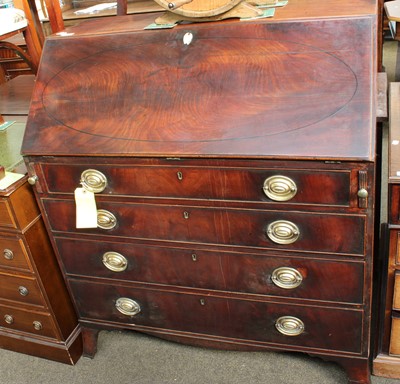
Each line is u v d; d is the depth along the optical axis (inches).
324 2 54.7
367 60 46.6
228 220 52.0
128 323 67.3
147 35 54.6
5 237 61.8
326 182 45.8
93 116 54.2
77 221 56.7
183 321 63.8
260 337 61.0
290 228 49.8
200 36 52.4
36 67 81.6
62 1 130.8
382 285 63.9
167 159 49.9
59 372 70.7
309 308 55.7
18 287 66.5
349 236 48.4
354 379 59.4
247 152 46.5
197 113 50.1
